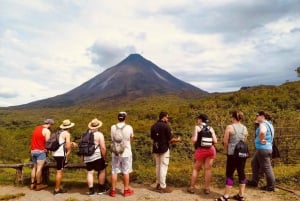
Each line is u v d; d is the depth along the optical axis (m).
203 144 5.77
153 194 5.94
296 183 6.55
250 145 9.84
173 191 6.14
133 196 5.83
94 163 5.96
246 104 28.50
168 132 5.97
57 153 6.06
